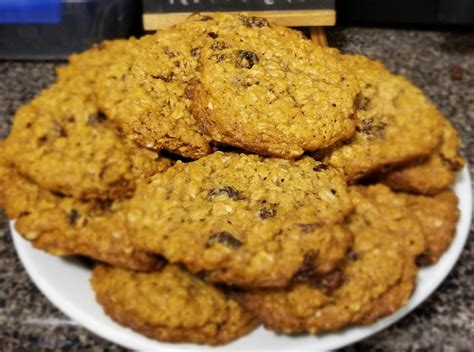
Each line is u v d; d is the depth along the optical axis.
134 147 0.18
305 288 0.16
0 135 0.22
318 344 0.16
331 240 0.15
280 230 0.15
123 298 0.16
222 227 0.15
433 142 0.19
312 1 0.19
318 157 0.18
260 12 0.19
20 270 0.19
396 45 0.24
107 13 0.23
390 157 0.18
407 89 0.20
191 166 0.17
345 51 0.22
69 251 0.17
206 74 0.17
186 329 0.16
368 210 0.18
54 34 0.24
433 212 0.19
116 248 0.17
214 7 0.19
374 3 0.23
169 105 0.18
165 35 0.19
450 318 0.18
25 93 0.24
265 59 0.18
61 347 0.17
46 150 0.18
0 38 0.24
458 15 0.24
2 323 0.17
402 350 0.17
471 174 0.21
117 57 0.19
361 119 0.19
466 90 0.24
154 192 0.16
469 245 0.19
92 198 0.18
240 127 0.16
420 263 0.18
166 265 0.17
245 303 0.16
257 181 0.16
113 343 0.17
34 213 0.18
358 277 0.16
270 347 0.16
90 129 0.18
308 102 0.17
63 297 0.17
